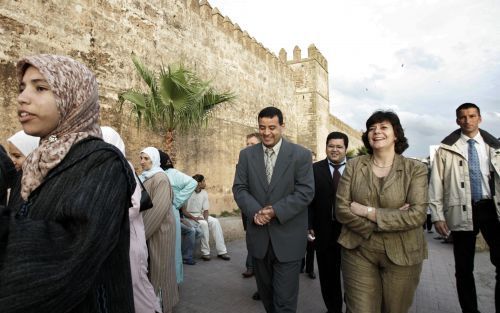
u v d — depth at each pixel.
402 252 2.28
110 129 2.58
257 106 18.00
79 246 0.94
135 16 10.60
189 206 6.34
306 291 4.52
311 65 23.41
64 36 8.37
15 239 0.88
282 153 2.97
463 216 3.28
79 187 1.01
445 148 3.48
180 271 3.90
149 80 7.13
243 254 6.79
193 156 13.13
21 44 7.44
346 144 3.90
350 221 2.40
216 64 14.77
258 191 2.99
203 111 7.67
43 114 1.12
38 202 1.04
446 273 5.52
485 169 3.33
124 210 1.16
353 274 2.41
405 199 2.36
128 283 1.20
